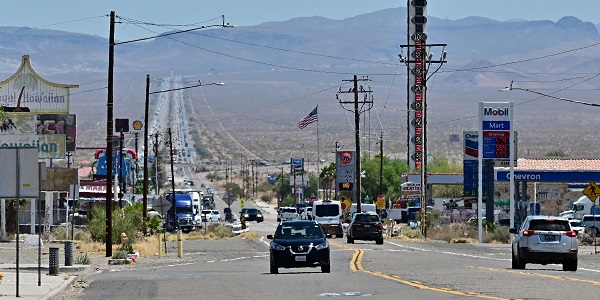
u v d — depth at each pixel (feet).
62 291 180.04
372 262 264.11
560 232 223.51
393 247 378.73
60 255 319.68
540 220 226.58
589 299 140.77
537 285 168.76
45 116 491.72
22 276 216.13
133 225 426.92
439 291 157.38
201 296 160.35
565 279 184.44
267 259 307.58
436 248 376.27
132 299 159.74
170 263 289.12
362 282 182.19
